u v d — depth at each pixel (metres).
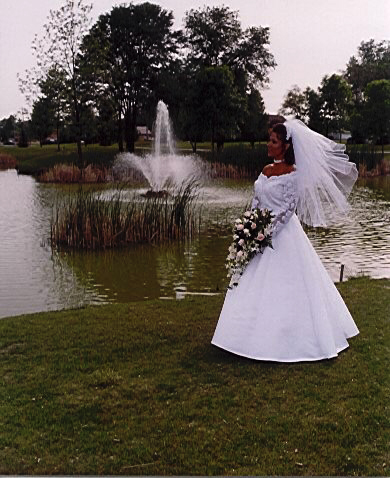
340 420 4.14
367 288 7.71
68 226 12.10
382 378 4.77
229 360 5.14
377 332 5.85
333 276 9.02
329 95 29.72
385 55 33.69
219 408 4.34
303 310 5.07
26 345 5.74
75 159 30.31
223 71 33.16
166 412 4.31
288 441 3.92
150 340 5.76
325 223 5.43
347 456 3.74
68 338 5.91
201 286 8.85
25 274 9.68
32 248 11.77
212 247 11.80
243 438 3.96
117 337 5.89
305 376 4.79
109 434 4.05
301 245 5.17
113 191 20.86
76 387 4.75
